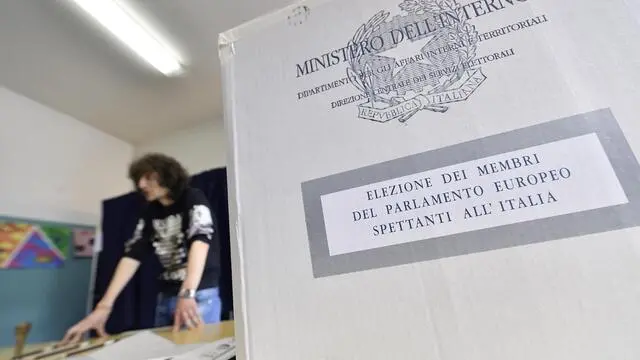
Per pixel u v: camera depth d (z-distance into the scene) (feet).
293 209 1.14
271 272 1.10
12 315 6.30
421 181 1.03
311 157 1.18
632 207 0.84
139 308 6.90
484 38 1.12
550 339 0.80
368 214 1.05
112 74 7.28
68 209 7.80
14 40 6.06
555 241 0.87
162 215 3.96
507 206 0.93
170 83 7.77
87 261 7.86
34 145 7.45
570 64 1.01
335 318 0.98
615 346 0.76
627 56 0.96
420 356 0.88
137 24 6.05
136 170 4.06
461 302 0.89
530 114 0.99
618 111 0.92
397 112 1.13
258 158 1.26
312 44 1.34
